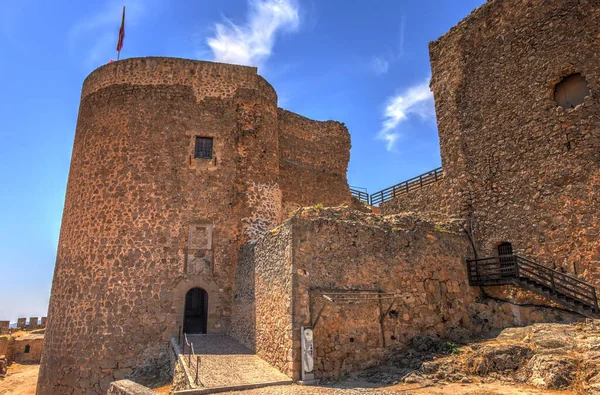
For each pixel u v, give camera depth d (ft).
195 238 63.77
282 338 42.88
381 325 45.57
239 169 68.85
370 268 47.19
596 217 48.37
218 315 61.93
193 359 46.47
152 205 63.67
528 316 48.49
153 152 65.82
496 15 63.41
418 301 48.98
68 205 67.97
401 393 33.99
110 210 63.46
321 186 86.89
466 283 53.93
